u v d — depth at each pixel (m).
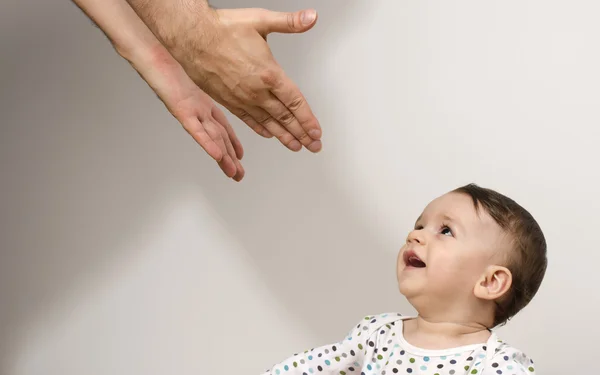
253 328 1.76
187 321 1.79
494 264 1.20
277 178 1.74
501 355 1.16
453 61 1.65
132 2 1.29
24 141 1.87
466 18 1.64
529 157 1.61
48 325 1.86
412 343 1.22
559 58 1.60
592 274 1.57
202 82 1.38
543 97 1.61
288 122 1.41
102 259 1.84
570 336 1.59
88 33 1.82
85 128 1.84
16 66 1.86
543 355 1.60
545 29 1.60
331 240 1.71
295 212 1.73
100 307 1.84
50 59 1.84
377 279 1.68
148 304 1.82
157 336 1.81
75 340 1.85
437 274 1.19
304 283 1.73
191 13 1.28
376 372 1.22
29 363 1.87
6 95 1.87
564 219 1.59
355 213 1.70
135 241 1.82
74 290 1.85
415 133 1.67
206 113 1.33
